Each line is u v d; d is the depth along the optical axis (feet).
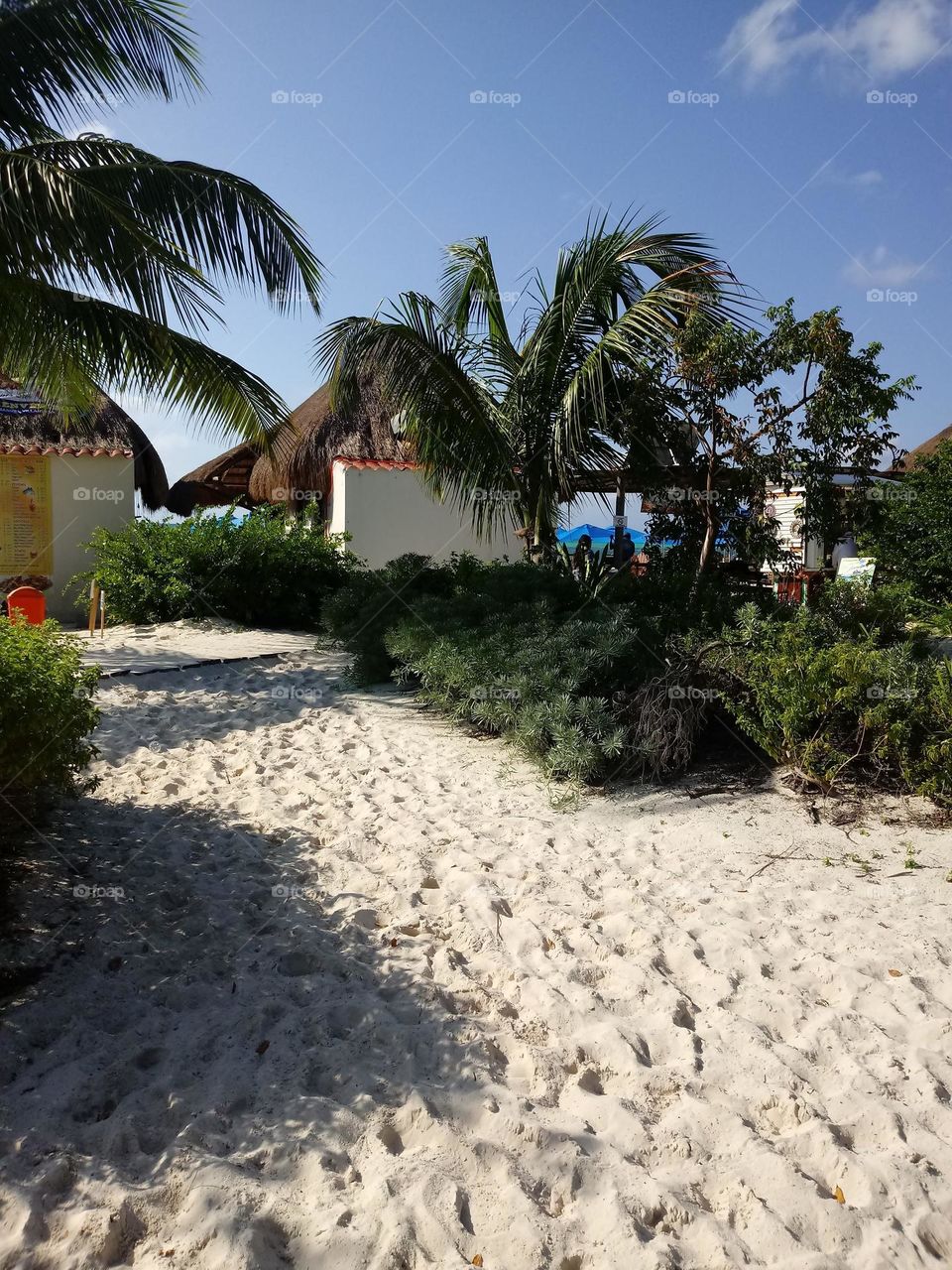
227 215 27.14
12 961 12.35
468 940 13.15
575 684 21.33
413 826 18.17
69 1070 9.94
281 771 22.67
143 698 30.94
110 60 27.63
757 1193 8.05
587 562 36.60
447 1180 8.12
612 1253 7.38
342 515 54.13
